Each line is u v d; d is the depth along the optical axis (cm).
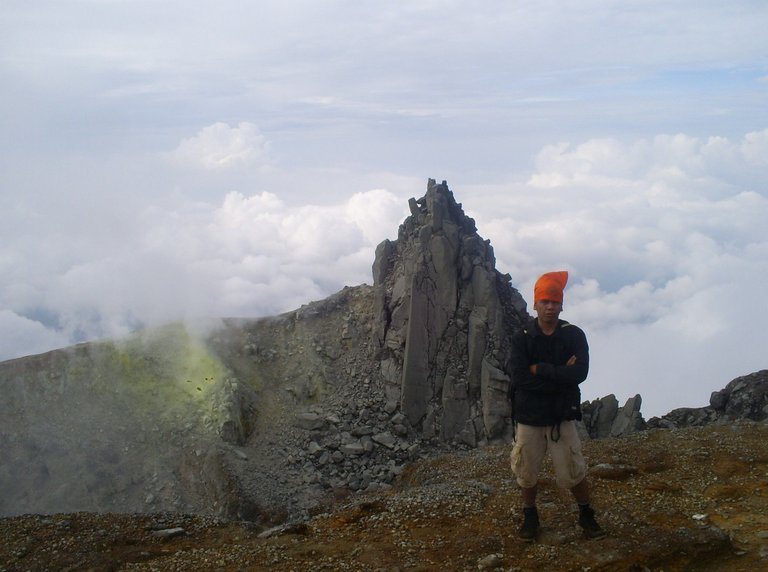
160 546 787
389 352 1983
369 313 2111
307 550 725
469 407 1866
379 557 696
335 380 1966
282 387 1945
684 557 663
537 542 696
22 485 1611
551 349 658
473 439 1822
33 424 1745
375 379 1955
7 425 1738
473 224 2109
